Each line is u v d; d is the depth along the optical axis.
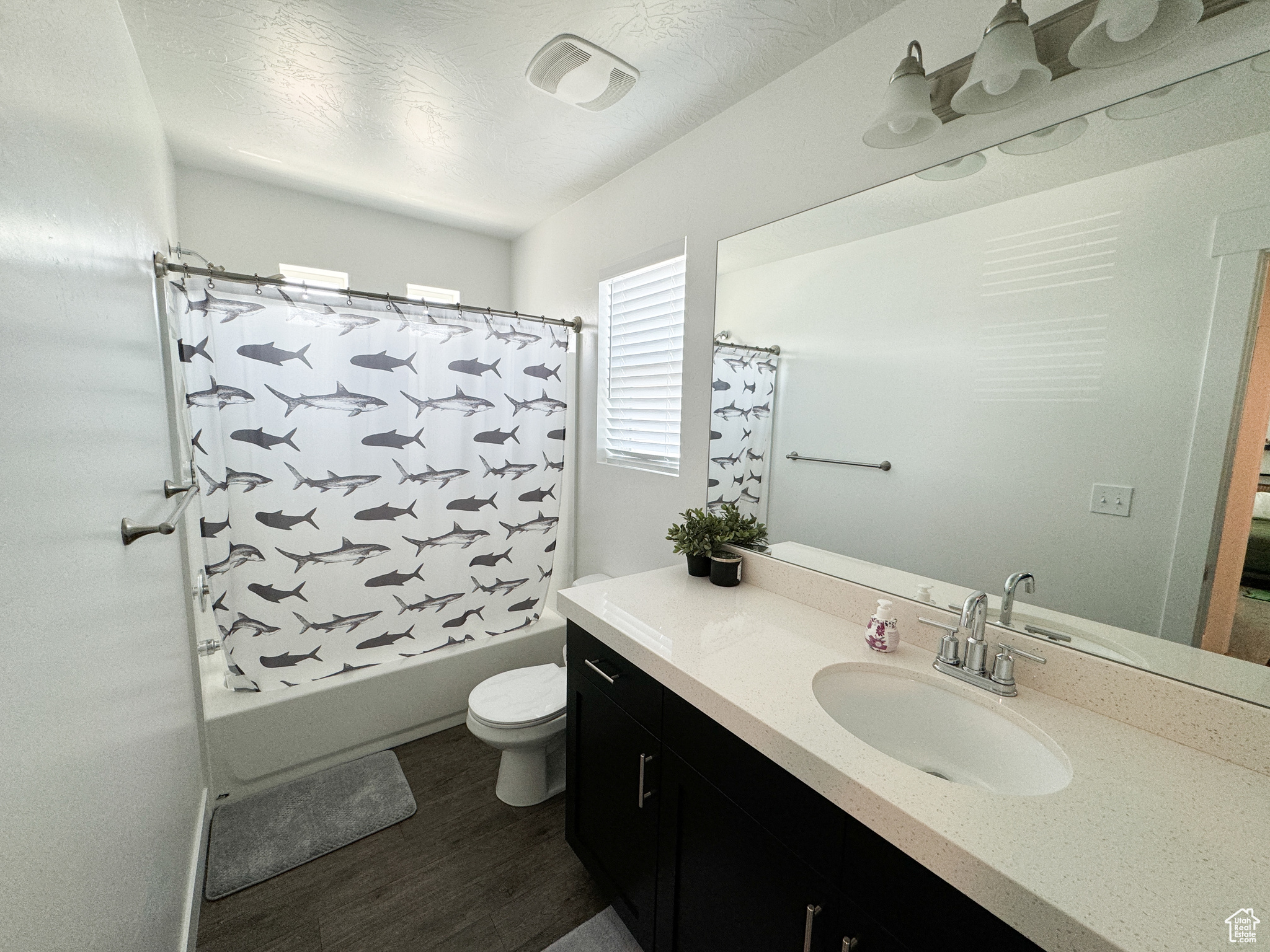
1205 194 0.82
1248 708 0.79
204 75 1.49
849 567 1.36
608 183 2.20
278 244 2.35
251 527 1.81
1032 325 1.02
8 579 0.48
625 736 1.27
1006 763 0.92
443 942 1.32
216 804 1.75
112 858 0.75
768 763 0.89
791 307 1.47
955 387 1.14
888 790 0.72
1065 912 0.54
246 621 1.84
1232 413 0.81
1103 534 0.95
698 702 1.02
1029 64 0.86
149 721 1.00
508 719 1.67
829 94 1.34
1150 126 0.87
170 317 1.53
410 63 1.45
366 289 2.60
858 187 1.30
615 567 2.35
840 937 0.78
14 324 0.51
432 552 2.19
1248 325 0.79
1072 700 0.97
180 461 1.50
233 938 1.32
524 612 2.48
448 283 2.86
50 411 0.59
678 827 1.11
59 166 0.67
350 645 2.04
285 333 1.81
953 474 1.15
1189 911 0.55
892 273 1.24
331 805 1.76
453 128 1.78
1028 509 1.04
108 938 0.72
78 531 0.67
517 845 1.63
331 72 1.48
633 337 2.18
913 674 1.08
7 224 0.50
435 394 2.13
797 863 0.84
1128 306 0.90
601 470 2.40
